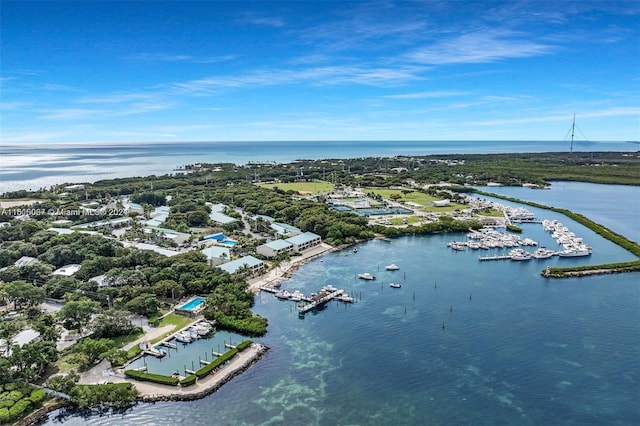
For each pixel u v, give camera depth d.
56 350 135.62
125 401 119.69
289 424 112.25
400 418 114.00
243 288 193.25
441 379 130.75
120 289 184.12
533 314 173.50
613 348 146.62
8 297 171.50
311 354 145.50
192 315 171.88
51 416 115.88
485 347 148.62
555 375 131.88
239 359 141.00
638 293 195.00
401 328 163.25
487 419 113.38
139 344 149.12
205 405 119.88
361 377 132.25
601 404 118.62
